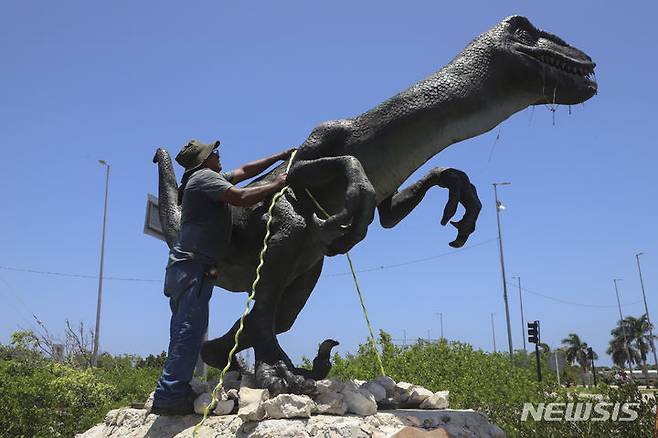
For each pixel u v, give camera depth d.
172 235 4.13
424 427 3.35
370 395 3.33
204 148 3.80
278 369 3.41
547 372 14.63
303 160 3.75
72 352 17.42
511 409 6.97
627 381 6.42
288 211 3.75
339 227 3.27
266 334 3.63
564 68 3.97
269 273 3.71
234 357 3.97
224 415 3.32
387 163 3.71
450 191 4.03
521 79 3.88
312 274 4.19
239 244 3.94
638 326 51.81
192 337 3.39
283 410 3.07
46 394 9.09
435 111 3.66
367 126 3.73
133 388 12.58
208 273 3.49
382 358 8.33
